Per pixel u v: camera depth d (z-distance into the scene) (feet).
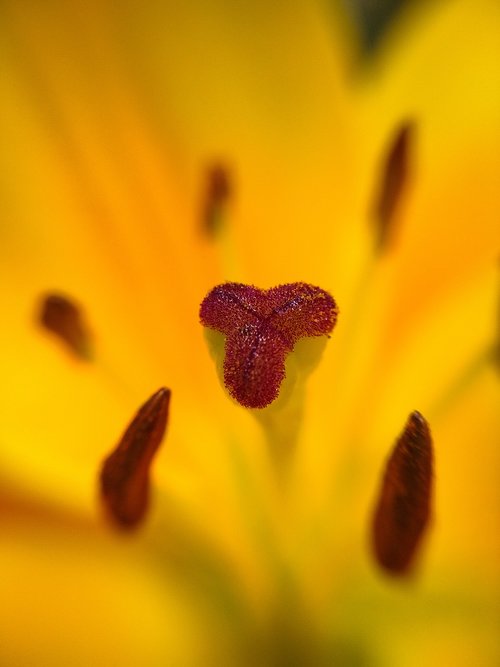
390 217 0.46
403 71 0.49
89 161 0.47
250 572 0.44
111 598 0.44
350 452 0.45
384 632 0.44
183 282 0.46
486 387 0.46
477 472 0.46
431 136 0.49
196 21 0.48
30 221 0.47
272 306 0.39
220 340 0.40
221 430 0.44
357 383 0.46
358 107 0.49
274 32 0.48
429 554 0.45
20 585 0.44
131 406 0.45
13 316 0.46
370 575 0.45
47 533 0.45
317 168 0.49
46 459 0.45
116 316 0.46
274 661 0.44
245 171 0.49
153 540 0.45
